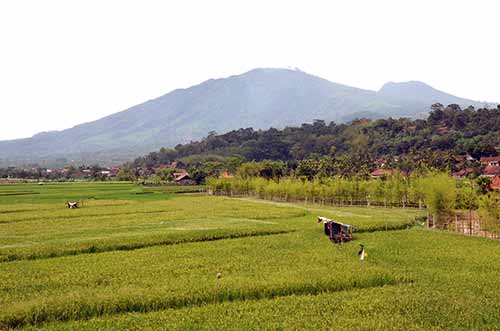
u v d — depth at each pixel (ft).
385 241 176.24
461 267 130.82
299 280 110.42
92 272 124.77
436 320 86.17
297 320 86.07
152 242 172.14
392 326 83.15
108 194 464.24
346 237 176.35
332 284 110.11
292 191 409.08
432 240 179.32
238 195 514.27
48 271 126.72
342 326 83.30
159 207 329.52
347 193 373.61
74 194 456.86
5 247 161.27
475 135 649.61
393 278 115.34
